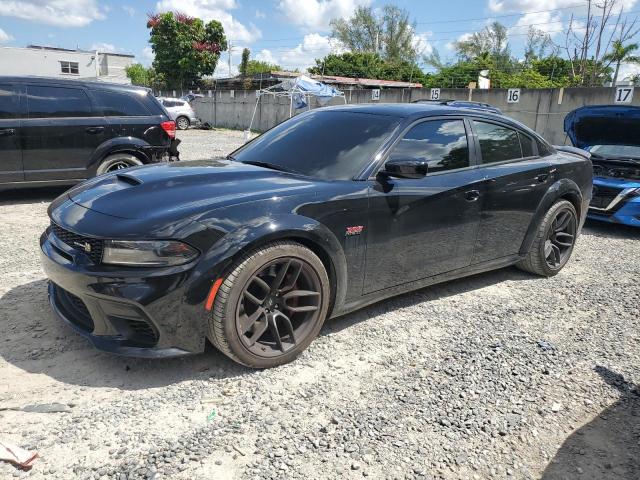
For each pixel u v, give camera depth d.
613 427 2.67
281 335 3.11
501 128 4.42
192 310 2.68
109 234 2.65
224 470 2.21
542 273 4.91
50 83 6.99
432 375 3.06
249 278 2.79
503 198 4.21
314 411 2.65
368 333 3.56
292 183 3.18
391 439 2.47
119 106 7.42
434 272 3.89
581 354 3.44
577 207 5.10
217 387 2.81
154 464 2.21
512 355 3.36
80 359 3.00
